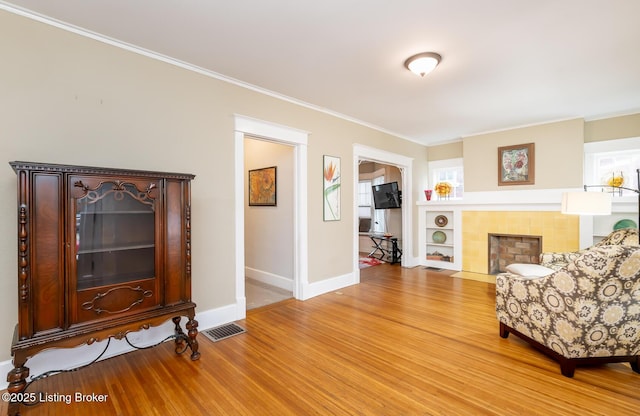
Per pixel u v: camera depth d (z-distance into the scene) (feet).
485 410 5.74
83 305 6.31
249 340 8.79
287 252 14.03
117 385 6.59
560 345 6.93
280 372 7.09
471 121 15.47
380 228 24.22
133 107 8.21
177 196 7.66
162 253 7.39
